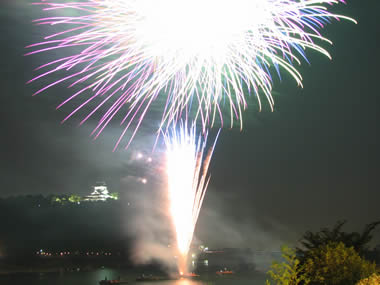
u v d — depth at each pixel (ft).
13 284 369.30
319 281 43.21
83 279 408.87
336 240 50.06
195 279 339.57
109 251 620.90
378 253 51.11
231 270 379.96
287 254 44.93
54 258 587.27
